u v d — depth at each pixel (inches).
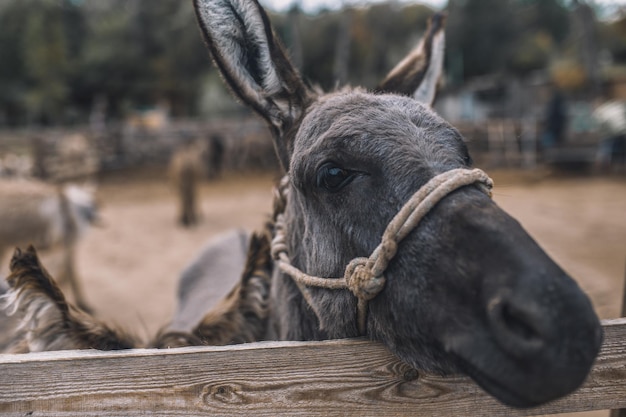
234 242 177.9
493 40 1663.4
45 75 1267.2
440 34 97.7
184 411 63.6
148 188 674.2
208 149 733.9
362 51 1306.6
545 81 1034.7
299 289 86.4
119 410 62.4
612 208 425.1
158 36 1430.9
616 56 1321.4
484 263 54.7
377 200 66.4
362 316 70.2
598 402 69.3
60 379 61.2
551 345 49.8
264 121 87.4
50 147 619.5
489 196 63.9
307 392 66.2
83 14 1489.9
